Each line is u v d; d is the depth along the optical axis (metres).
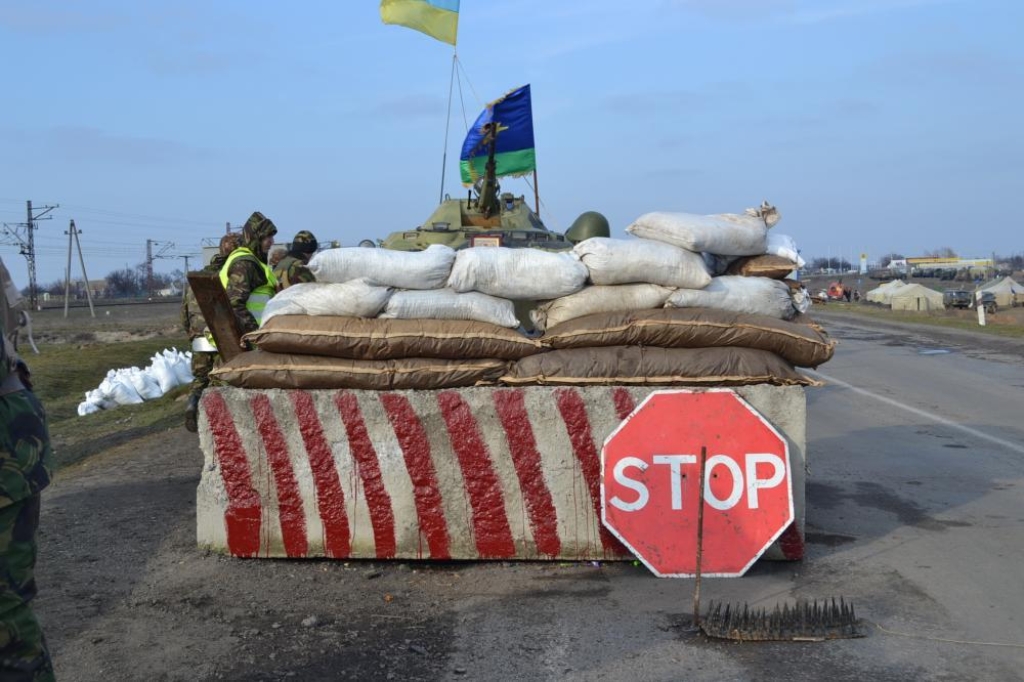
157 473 8.23
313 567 5.36
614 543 5.32
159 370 15.12
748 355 5.35
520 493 5.30
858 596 4.89
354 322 5.36
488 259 5.44
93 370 20.86
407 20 12.16
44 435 2.95
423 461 5.30
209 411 5.38
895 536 6.05
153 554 5.61
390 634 4.39
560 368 5.31
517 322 5.47
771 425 5.14
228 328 6.04
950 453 9.03
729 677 3.88
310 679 3.89
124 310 55.72
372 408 5.30
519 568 5.35
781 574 5.25
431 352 5.36
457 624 4.52
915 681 3.84
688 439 5.16
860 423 10.91
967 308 54.72
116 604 4.78
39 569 5.33
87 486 7.70
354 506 5.34
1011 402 12.44
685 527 5.14
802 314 5.98
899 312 39.19
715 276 5.92
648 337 5.38
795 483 5.34
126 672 3.96
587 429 5.26
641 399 5.23
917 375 15.70
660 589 5.00
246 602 4.80
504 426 5.27
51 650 4.19
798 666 4.00
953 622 4.52
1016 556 5.61
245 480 5.39
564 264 5.45
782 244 6.01
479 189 13.04
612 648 4.20
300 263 7.72
